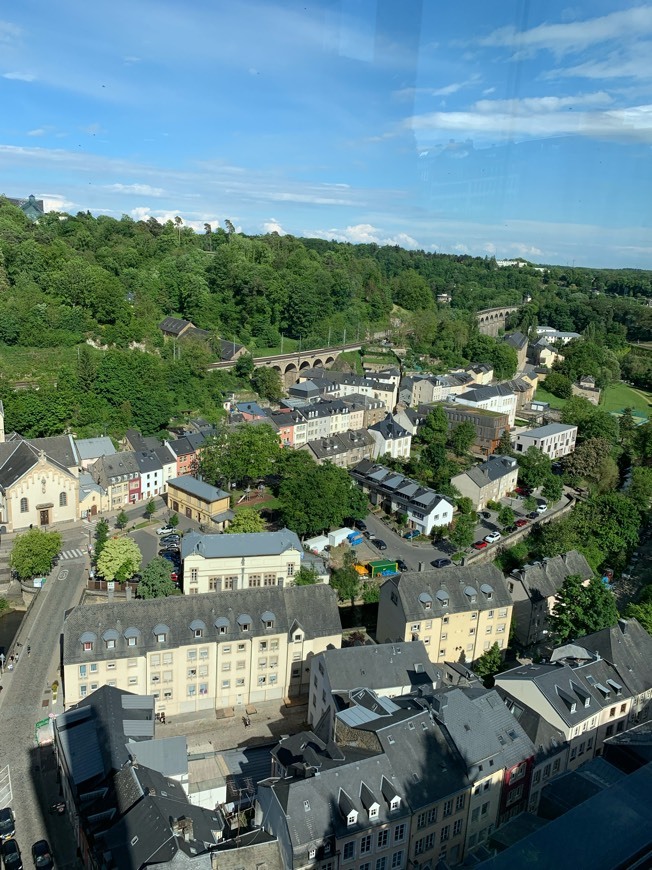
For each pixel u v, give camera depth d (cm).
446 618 10031
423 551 14075
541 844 2822
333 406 19900
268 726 8912
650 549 15250
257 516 13225
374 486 16000
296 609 9656
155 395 17125
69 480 13912
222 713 9138
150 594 10700
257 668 9325
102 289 19838
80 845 6531
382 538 14538
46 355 18212
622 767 5428
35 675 9294
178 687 9000
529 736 7531
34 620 10481
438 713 7062
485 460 19412
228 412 18925
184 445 16225
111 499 14675
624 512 14512
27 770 7688
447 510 14950
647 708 8762
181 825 5762
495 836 5297
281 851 5838
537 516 16300
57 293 19862
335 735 7188
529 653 11025
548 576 11488
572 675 8250
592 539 14162
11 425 15450
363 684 8281
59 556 12481
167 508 14988
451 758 6769
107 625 8738
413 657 8706
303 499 13538
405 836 6309
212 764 7656
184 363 19125
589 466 18338
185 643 8888
